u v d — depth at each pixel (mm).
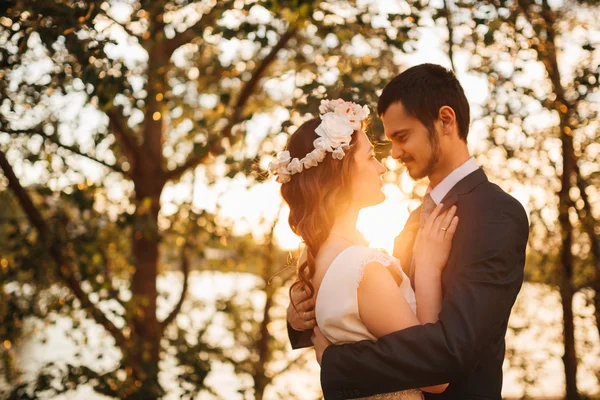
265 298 7859
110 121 5402
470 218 1998
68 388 5152
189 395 5461
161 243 6086
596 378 5367
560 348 5762
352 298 1922
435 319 1928
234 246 7492
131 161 6160
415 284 1998
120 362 5324
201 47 5840
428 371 1828
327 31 4531
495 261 1915
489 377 2020
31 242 5488
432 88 2055
